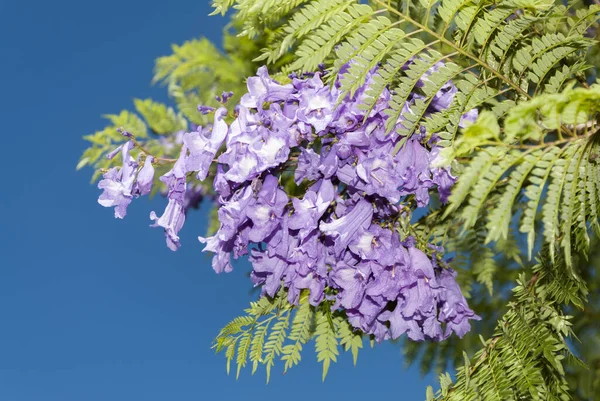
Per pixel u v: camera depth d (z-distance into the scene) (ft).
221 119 2.60
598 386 3.26
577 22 2.43
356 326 2.74
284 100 2.60
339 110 2.54
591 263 3.23
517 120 2.10
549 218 2.21
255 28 2.64
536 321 2.62
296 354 2.85
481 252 3.02
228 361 2.85
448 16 2.39
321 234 2.65
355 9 2.39
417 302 2.62
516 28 2.39
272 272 2.69
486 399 2.52
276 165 2.55
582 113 2.15
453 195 2.14
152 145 3.14
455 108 2.45
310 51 2.39
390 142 2.55
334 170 2.57
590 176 2.31
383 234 2.60
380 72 2.41
